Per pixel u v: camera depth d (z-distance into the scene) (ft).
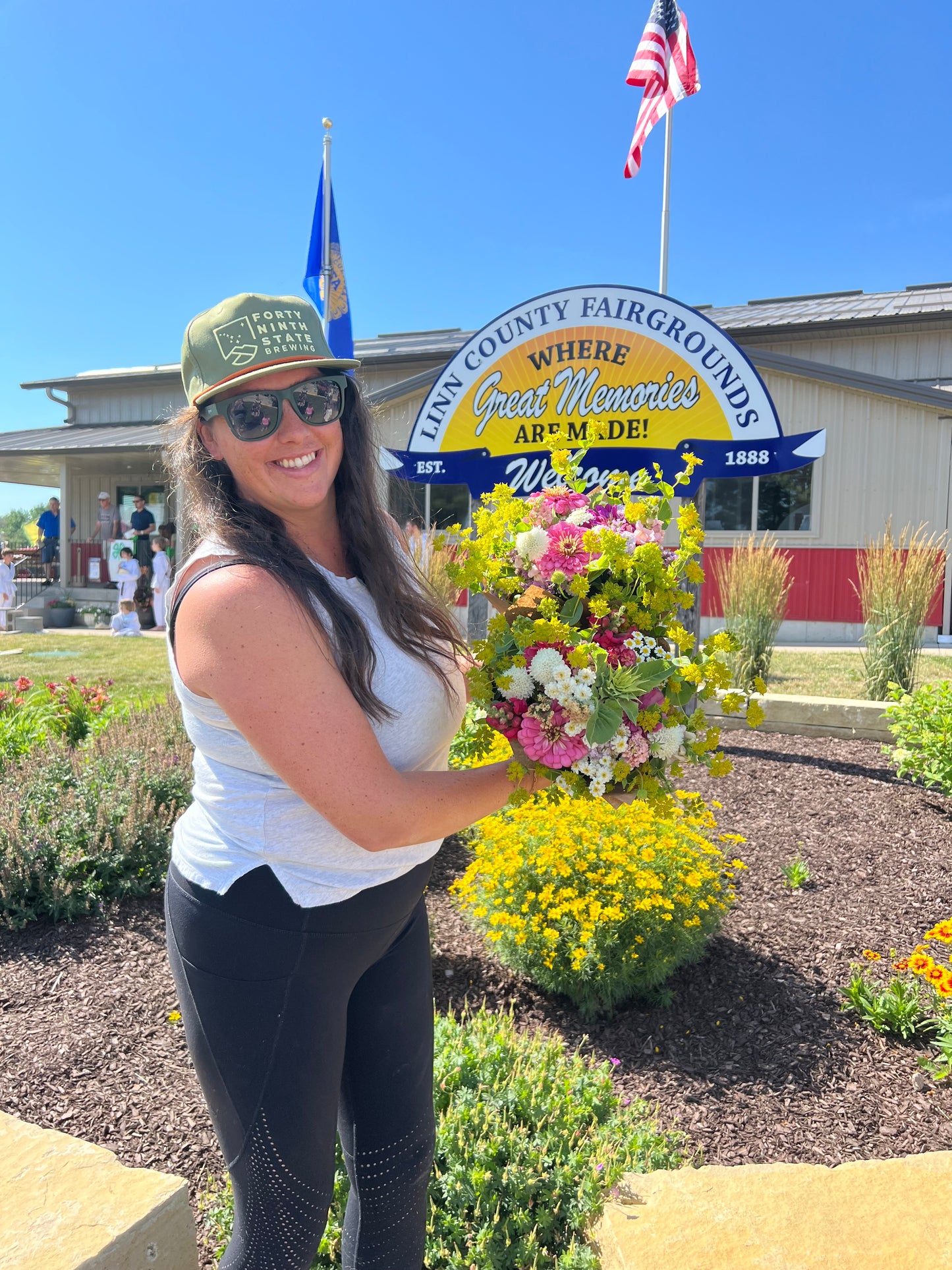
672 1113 7.73
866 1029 8.85
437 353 46.65
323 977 4.17
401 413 39.47
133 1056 8.52
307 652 3.74
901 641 23.45
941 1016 8.41
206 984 4.18
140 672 31.83
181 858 4.37
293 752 3.72
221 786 4.11
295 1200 4.25
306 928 4.09
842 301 51.60
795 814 14.85
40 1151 5.71
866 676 24.56
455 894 12.01
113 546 50.01
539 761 4.40
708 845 10.14
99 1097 7.89
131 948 10.72
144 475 60.85
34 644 42.16
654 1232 5.45
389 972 4.67
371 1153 4.58
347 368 4.38
